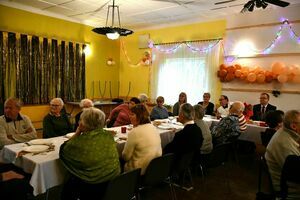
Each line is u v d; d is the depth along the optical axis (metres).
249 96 5.11
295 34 4.55
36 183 1.94
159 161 2.19
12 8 4.93
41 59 5.37
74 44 6.01
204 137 3.03
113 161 1.96
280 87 4.73
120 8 4.95
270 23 4.81
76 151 1.86
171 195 2.89
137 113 2.35
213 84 5.57
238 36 5.20
